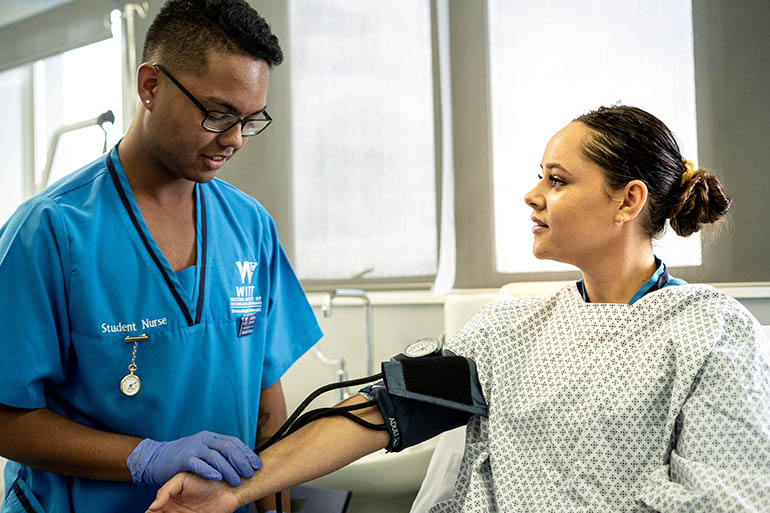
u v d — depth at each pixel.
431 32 2.36
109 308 1.07
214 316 1.17
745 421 0.90
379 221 2.48
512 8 2.21
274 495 1.25
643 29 1.98
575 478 0.98
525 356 1.11
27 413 1.01
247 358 1.24
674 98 1.93
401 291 2.43
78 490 1.06
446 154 2.35
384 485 1.63
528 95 2.20
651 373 0.97
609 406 0.98
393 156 2.45
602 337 1.03
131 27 2.90
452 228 2.36
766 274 1.79
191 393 1.15
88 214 1.09
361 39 2.51
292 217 2.69
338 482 1.63
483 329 1.16
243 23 1.02
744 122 1.83
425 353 1.17
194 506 1.01
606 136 1.03
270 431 1.31
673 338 0.97
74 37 3.10
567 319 1.08
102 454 1.01
